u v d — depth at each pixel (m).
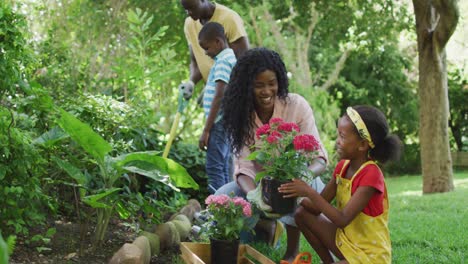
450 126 19.72
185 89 4.71
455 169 18.42
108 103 4.29
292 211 3.01
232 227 3.06
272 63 3.41
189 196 6.08
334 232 3.07
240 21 5.00
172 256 3.70
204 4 4.92
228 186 3.82
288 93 3.59
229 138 3.62
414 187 12.02
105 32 8.43
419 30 9.71
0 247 1.35
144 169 3.55
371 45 16.44
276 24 13.06
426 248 4.12
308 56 16.50
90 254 3.46
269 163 2.99
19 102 3.61
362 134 2.89
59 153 3.73
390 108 18.89
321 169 3.46
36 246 3.45
